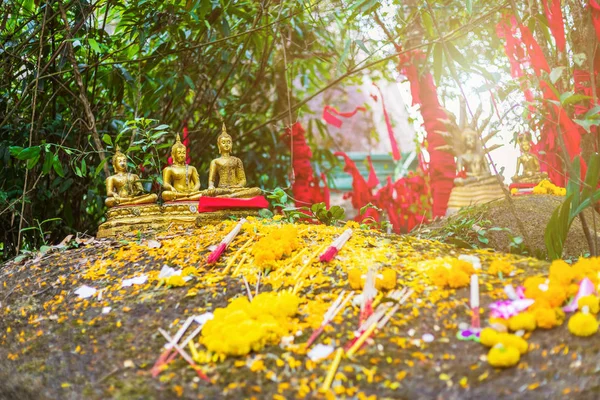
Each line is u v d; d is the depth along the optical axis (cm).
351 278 243
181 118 568
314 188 561
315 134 832
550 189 422
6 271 322
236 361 209
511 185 443
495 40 456
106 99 525
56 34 461
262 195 379
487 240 336
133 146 394
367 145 834
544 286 212
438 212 445
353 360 204
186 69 513
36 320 267
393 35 485
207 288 260
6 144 458
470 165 425
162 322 242
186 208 351
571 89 400
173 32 469
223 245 290
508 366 190
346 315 227
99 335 242
